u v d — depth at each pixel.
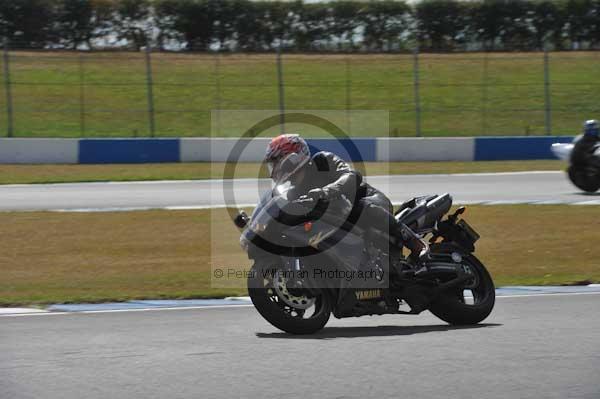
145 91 94.88
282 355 19.28
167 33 111.62
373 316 25.56
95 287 30.39
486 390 16.33
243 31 112.25
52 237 39.72
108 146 73.00
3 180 61.50
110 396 15.88
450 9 116.06
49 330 22.36
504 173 66.81
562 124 92.12
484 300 23.73
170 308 26.09
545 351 19.55
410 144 75.94
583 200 51.59
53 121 85.88
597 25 117.56
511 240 39.59
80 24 109.00
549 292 28.88
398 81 101.31
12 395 15.95
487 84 96.31
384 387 16.53
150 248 37.78
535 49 117.81
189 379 17.11
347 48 115.62
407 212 24.16
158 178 63.25
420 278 23.25
